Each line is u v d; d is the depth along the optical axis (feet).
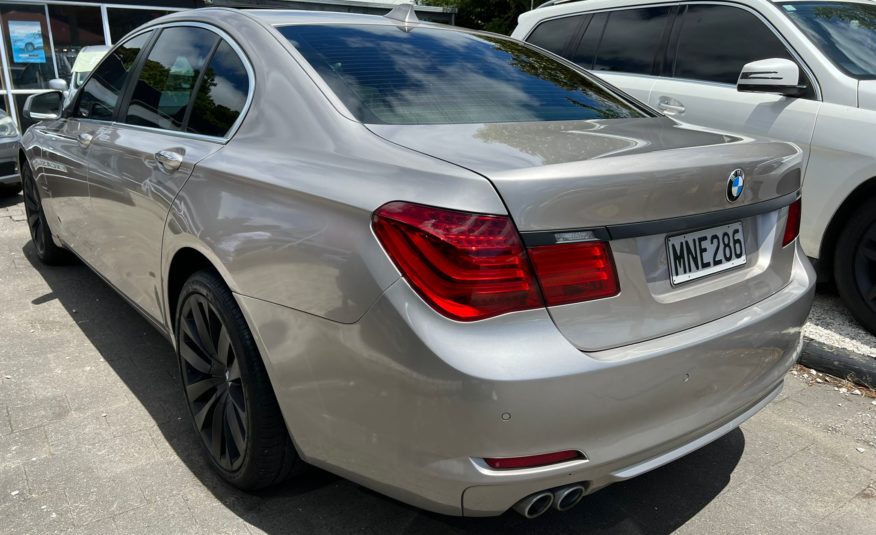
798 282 7.74
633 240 5.95
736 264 6.97
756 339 6.79
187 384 8.36
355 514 7.58
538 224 5.44
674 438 6.21
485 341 5.32
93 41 37.65
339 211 6.06
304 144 6.96
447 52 8.74
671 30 15.37
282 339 6.52
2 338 11.87
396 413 5.66
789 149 7.54
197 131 8.51
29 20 35.86
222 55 8.66
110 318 12.83
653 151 6.28
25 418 9.30
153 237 8.70
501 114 7.47
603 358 5.62
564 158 5.92
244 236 6.88
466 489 5.54
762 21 13.75
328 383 6.15
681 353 6.03
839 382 10.97
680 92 14.73
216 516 7.46
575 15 17.63
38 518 7.30
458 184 5.51
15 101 36.45
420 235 5.47
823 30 13.41
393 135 6.55
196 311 7.89
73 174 11.54
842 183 12.02
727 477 8.52
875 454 9.04
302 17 8.77
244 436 7.35
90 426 9.13
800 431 9.57
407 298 5.50
